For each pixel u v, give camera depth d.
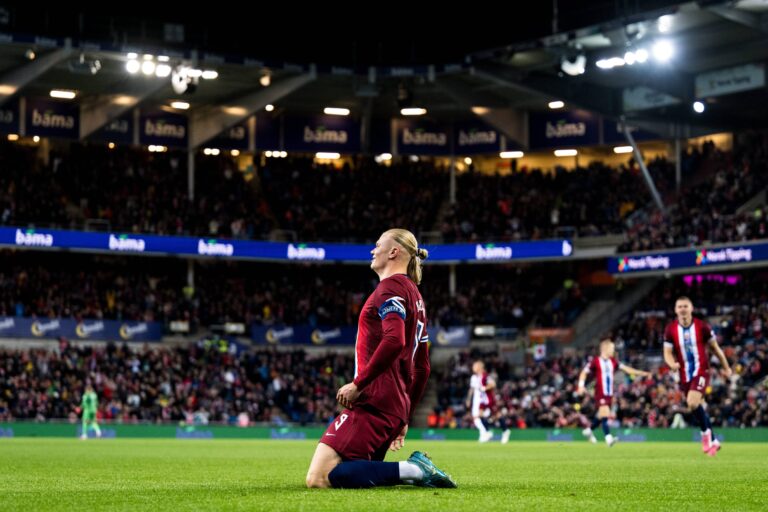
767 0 50.62
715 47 59.50
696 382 25.20
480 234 80.06
